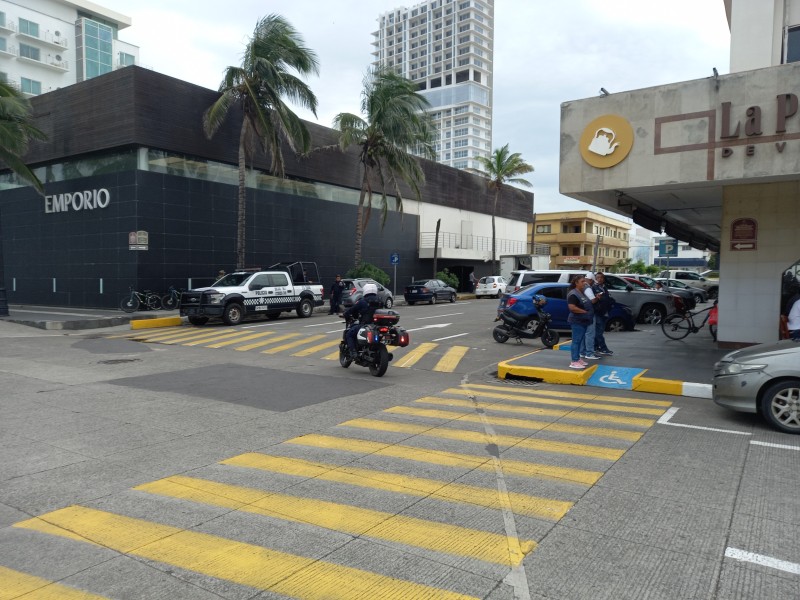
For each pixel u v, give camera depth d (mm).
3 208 29016
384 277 30250
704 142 9734
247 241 28062
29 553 3738
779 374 6703
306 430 6797
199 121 25438
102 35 64062
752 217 11805
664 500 4633
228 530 4078
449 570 3514
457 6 144625
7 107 20219
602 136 10602
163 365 11672
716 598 3215
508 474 5258
